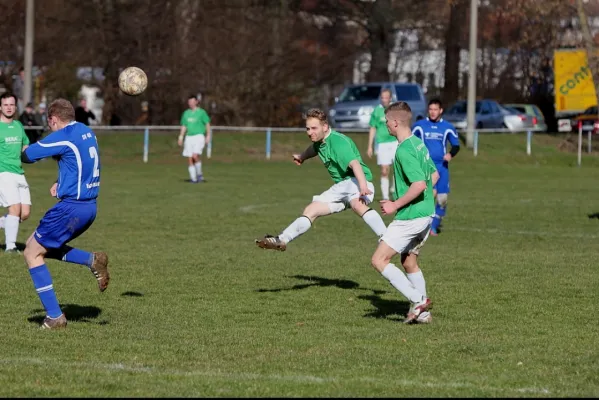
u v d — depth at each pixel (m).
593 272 28.78
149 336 19.78
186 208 47.25
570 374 16.55
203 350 18.39
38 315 21.98
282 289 25.88
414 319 21.22
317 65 129.75
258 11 113.62
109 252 32.47
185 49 109.38
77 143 20.30
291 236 24.11
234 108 110.25
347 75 137.12
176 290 25.52
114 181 63.91
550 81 135.75
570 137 104.69
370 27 127.06
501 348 18.64
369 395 14.80
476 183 67.25
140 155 86.25
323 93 133.62
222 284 26.53
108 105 106.88
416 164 20.34
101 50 106.12
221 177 68.75
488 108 110.50
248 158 88.12
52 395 14.76
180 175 70.19
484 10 138.00
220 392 14.90
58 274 27.83
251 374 16.38
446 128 37.88
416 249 21.41
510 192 59.38
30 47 81.88
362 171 24.14
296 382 15.66
